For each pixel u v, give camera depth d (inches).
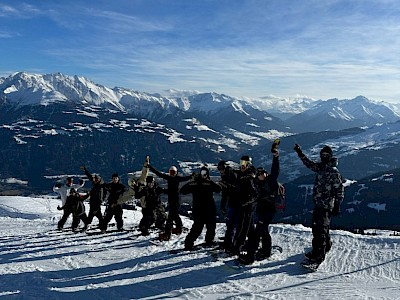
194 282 298.4
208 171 387.2
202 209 387.2
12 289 293.4
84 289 289.9
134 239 463.8
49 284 302.8
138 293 279.9
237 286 285.4
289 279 297.7
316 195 323.6
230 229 356.5
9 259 391.2
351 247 372.2
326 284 285.0
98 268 343.6
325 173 320.8
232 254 359.3
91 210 574.6
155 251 394.6
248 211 350.9
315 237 321.1
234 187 358.0
